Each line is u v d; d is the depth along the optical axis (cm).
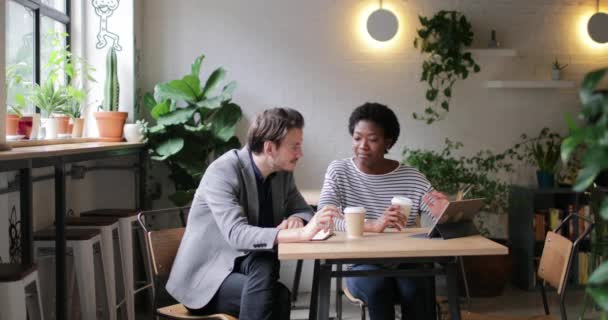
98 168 495
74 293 393
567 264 254
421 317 269
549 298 503
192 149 492
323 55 530
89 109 483
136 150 457
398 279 278
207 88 486
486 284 498
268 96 527
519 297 505
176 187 503
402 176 306
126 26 486
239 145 508
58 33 419
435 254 224
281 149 265
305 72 529
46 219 411
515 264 541
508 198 551
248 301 242
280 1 525
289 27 527
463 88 546
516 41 547
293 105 529
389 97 536
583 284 528
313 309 278
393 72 534
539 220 529
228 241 251
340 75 531
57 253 313
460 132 546
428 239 247
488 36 543
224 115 496
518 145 552
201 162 489
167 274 284
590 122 100
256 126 267
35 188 394
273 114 266
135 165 496
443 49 525
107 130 445
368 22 526
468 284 500
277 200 280
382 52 534
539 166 536
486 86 546
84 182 474
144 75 518
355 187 305
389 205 303
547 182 530
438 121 543
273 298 243
